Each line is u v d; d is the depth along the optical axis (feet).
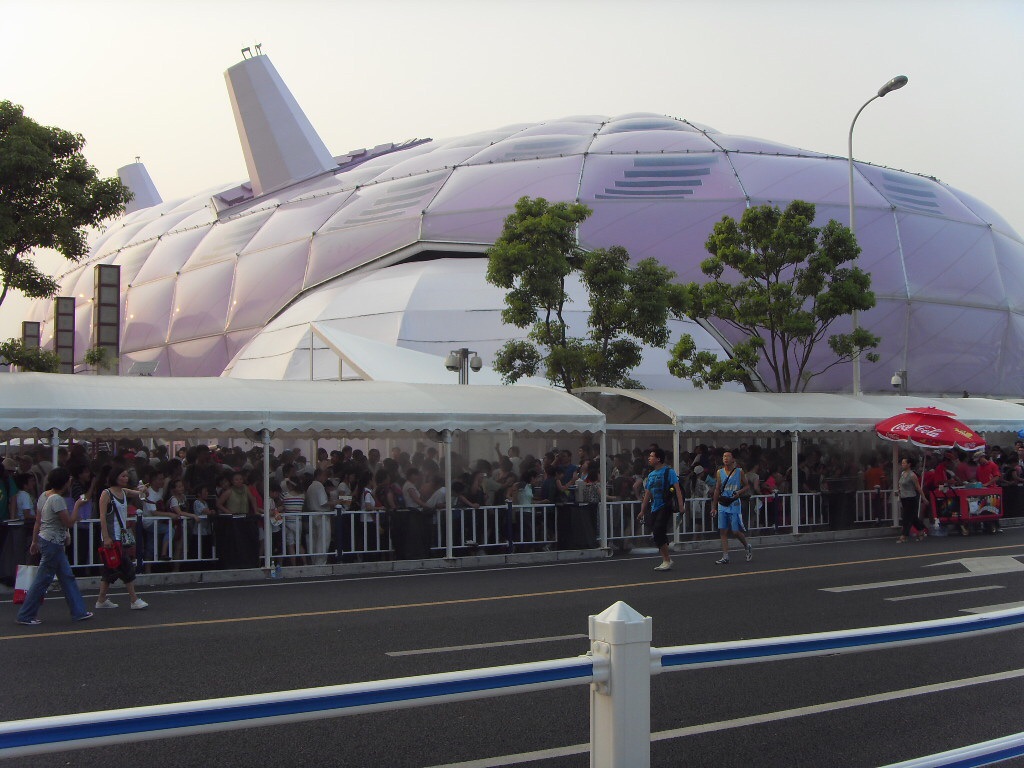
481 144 156.04
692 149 142.00
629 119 165.27
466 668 27.43
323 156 191.42
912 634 15.11
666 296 81.35
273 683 25.75
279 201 164.04
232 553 50.26
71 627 34.83
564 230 78.89
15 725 9.46
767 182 135.13
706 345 122.42
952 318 133.69
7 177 67.92
